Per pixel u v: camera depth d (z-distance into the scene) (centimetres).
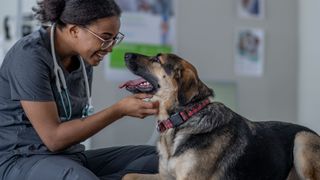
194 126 236
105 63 437
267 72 512
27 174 209
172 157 237
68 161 211
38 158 214
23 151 216
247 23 500
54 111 214
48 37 222
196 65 479
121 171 256
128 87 251
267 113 514
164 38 462
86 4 212
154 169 261
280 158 257
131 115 228
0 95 219
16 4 404
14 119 218
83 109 243
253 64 505
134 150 267
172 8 464
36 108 210
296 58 525
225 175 236
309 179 265
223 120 243
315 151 267
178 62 245
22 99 211
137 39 449
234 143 241
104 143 439
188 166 231
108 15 215
